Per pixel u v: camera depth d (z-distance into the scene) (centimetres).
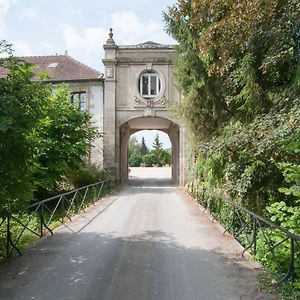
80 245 747
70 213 1097
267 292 495
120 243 766
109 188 1933
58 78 2191
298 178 577
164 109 2147
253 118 896
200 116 1148
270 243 620
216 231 885
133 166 5212
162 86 2145
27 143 607
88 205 1321
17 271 584
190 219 1052
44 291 502
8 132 548
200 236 831
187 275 566
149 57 2153
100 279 549
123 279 550
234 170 873
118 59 2155
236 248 723
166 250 710
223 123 1038
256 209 870
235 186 859
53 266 609
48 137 1414
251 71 834
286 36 754
